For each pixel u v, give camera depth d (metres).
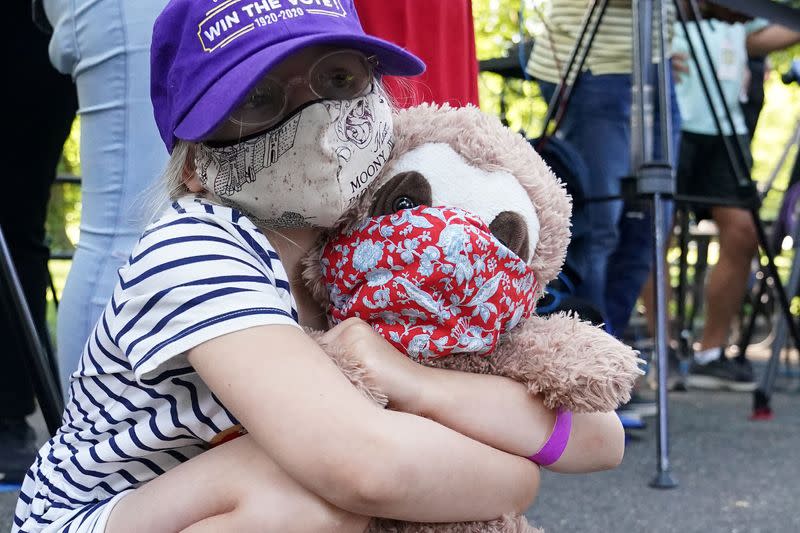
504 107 3.13
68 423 1.11
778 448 2.47
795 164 3.22
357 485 0.86
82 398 1.06
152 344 0.91
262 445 0.89
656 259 1.91
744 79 3.55
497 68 2.90
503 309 0.98
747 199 2.49
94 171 1.47
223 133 0.97
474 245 0.95
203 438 1.00
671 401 3.26
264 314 0.91
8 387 1.94
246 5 0.95
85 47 1.45
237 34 0.94
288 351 0.89
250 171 0.96
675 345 3.87
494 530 0.97
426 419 0.92
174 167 1.04
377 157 0.98
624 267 2.73
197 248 0.93
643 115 2.01
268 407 0.87
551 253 1.04
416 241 0.95
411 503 0.89
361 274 0.98
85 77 1.46
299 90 0.94
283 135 0.94
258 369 0.88
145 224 1.16
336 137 0.94
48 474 1.09
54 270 5.00
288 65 0.94
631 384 1.00
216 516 0.94
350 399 0.88
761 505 1.92
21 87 1.89
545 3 2.68
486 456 0.95
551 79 2.65
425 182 1.00
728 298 3.57
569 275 2.25
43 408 1.32
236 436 1.01
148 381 0.97
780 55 5.95
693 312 4.34
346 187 0.95
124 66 1.41
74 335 1.47
